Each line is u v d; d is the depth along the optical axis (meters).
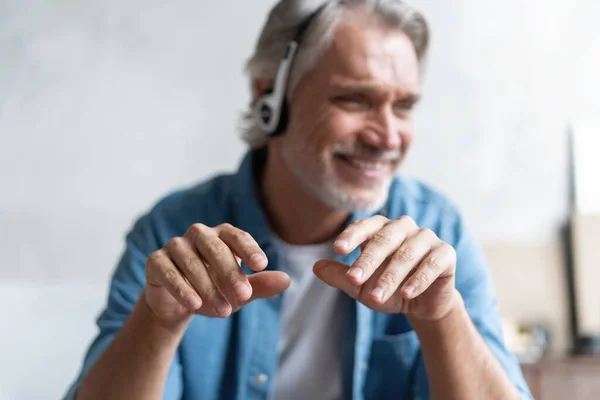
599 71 2.08
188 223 1.14
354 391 1.06
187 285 0.74
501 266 2.05
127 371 0.83
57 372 1.92
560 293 2.04
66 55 2.00
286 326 1.10
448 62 2.07
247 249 0.74
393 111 1.05
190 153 2.03
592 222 2.00
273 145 1.12
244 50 2.04
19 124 1.98
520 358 1.82
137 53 2.02
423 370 1.05
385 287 0.71
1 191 1.97
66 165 1.99
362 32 1.03
